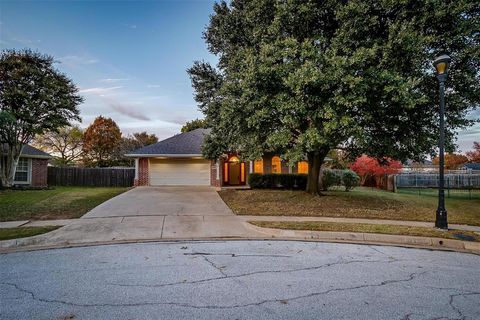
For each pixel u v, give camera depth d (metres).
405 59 8.52
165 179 20.22
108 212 9.32
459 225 7.90
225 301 3.30
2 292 3.52
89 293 3.50
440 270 4.54
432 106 9.55
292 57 9.20
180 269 4.45
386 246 6.09
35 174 19.42
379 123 9.65
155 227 7.48
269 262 4.85
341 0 9.62
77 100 17.00
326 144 9.30
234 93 10.69
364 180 24.22
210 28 12.98
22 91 14.69
